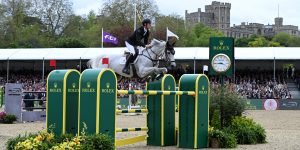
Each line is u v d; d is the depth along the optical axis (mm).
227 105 13102
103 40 30062
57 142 8742
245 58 38375
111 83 9484
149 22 12508
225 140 11570
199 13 168250
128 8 65125
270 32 172875
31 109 22484
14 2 71312
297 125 19391
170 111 12188
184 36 71562
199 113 11492
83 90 9391
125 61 12664
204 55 38312
